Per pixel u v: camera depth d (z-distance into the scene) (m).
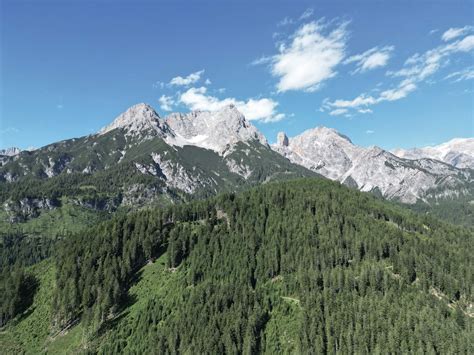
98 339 170.38
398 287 168.12
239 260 194.88
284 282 181.00
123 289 195.25
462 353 136.62
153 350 155.00
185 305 172.62
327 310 156.25
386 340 142.00
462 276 179.00
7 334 188.25
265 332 157.38
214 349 149.50
